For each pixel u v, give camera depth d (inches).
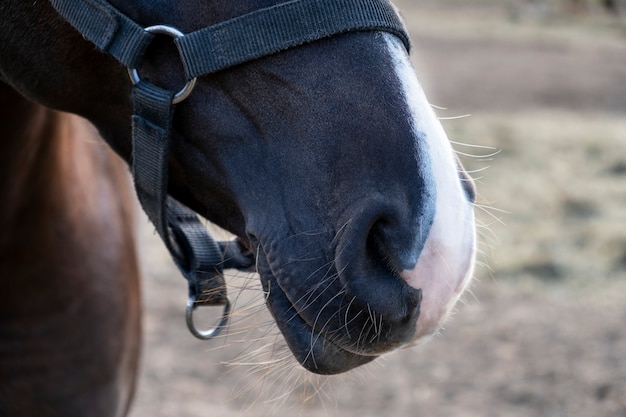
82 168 88.2
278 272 55.9
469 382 185.0
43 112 78.6
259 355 67.0
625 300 225.1
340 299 54.2
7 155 77.4
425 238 53.8
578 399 175.9
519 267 243.3
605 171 338.6
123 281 91.5
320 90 54.9
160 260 253.8
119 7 58.4
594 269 243.8
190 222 67.0
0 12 62.0
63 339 85.8
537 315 216.1
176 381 184.4
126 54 58.0
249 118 57.0
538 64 668.1
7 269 82.2
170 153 61.0
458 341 203.6
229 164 58.1
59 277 84.8
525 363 191.9
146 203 61.6
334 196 54.2
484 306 221.8
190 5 56.9
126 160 66.2
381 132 53.9
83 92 63.4
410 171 53.7
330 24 55.1
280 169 56.0
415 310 54.4
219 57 56.0
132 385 97.3
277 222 56.0
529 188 310.8
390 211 53.1
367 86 54.6
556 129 405.4
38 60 62.5
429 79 580.1
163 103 57.9
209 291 64.2
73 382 87.0
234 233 62.0
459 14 1008.2
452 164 55.7
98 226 89.3
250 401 175.3
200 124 58.4
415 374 189.3
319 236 54.7
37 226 82.4
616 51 753.6
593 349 197.2
